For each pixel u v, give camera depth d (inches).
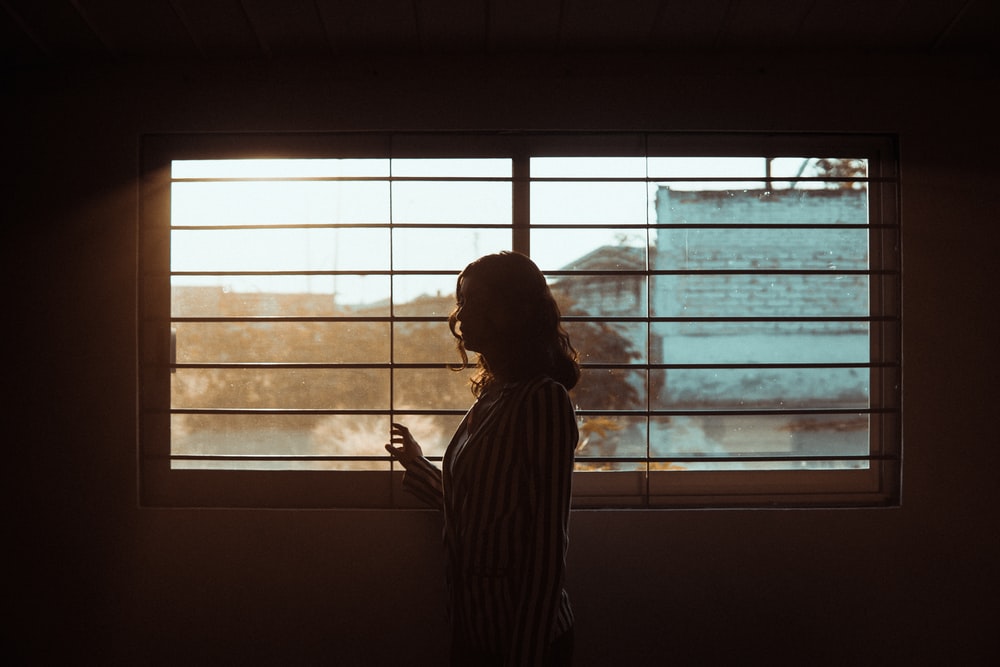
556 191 80.3
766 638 78.7
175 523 78.8
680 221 80.5
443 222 80.4
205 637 78.7
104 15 72.6
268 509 79.0
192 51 78.2
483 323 52.1
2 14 71.3
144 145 80.3
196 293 80.4
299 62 79.3
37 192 79.1
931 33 76.4
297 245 80.4
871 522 78.9
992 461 78.7
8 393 78.9
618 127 79.0
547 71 79.0
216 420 80.2
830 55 79.3
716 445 80.0
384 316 80.1
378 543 78.5
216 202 80.7
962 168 79.0
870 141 80.5
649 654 78.5
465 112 79.0
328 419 80.0
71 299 78.8
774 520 78.7
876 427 80.2
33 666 78.9
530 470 48.1
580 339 79.7
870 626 78.9
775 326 80.0
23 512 78.8
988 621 78.8
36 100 79.1
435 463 79.3
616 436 79.9
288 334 80.1
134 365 78.8
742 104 79.1
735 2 71.6
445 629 78.4
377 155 80.7
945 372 78.8
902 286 78.8
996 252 78.7
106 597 78.7
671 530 78.5
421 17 73.4
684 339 79.9
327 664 78.6
